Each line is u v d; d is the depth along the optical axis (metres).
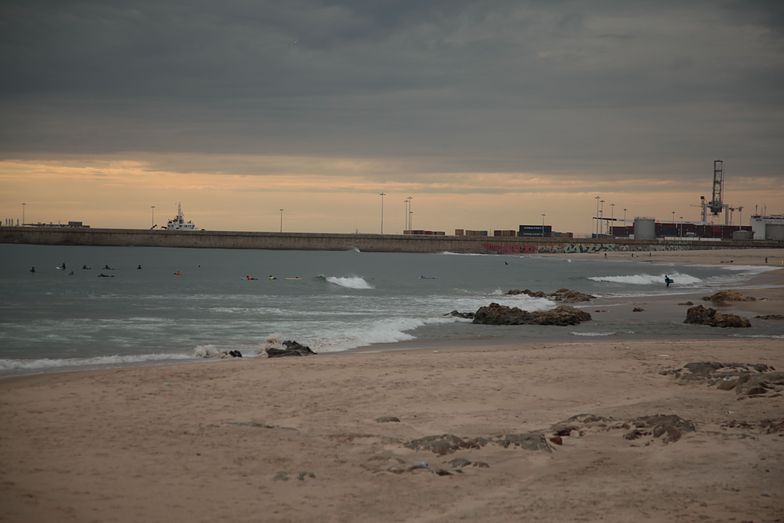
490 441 12.09
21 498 9.36
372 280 80.38
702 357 21.83
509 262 152.62
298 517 8.88
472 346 26.92
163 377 18.39
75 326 32.19
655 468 10.68
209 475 10.48
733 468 10.56
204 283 69.44
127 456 11.35
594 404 15.31
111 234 198.25
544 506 9.17
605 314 40.25
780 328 34.28
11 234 197.88
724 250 199.00
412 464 10.95
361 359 21.66
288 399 15.79
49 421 13.66
